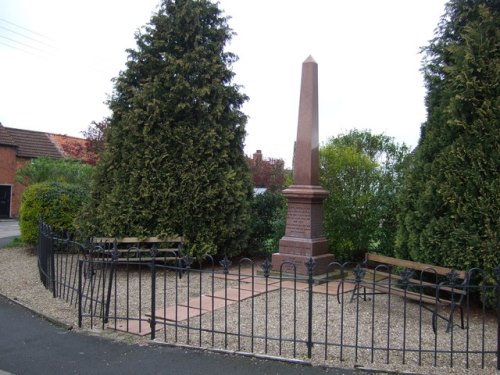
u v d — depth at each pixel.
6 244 15.81
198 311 6.84
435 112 7.34
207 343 5.49
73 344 5.56
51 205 13.11
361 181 11.33
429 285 5.15
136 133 10.69
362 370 4.66
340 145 12.02
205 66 11.17
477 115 6.70
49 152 34.34
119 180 10.84
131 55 11.49
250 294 7.84
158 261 10.64
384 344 5.42
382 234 11.19
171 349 5.35
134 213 10.57
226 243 11.53
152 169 10.60
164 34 11.19
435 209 6.98
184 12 11.15
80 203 13.52
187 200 10.67
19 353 5.27
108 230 10.53
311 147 9.83
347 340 5.56
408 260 7.69
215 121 11.27
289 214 9.86
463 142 6.66
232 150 11.70
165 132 10.76
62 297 7.77
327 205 11.24
